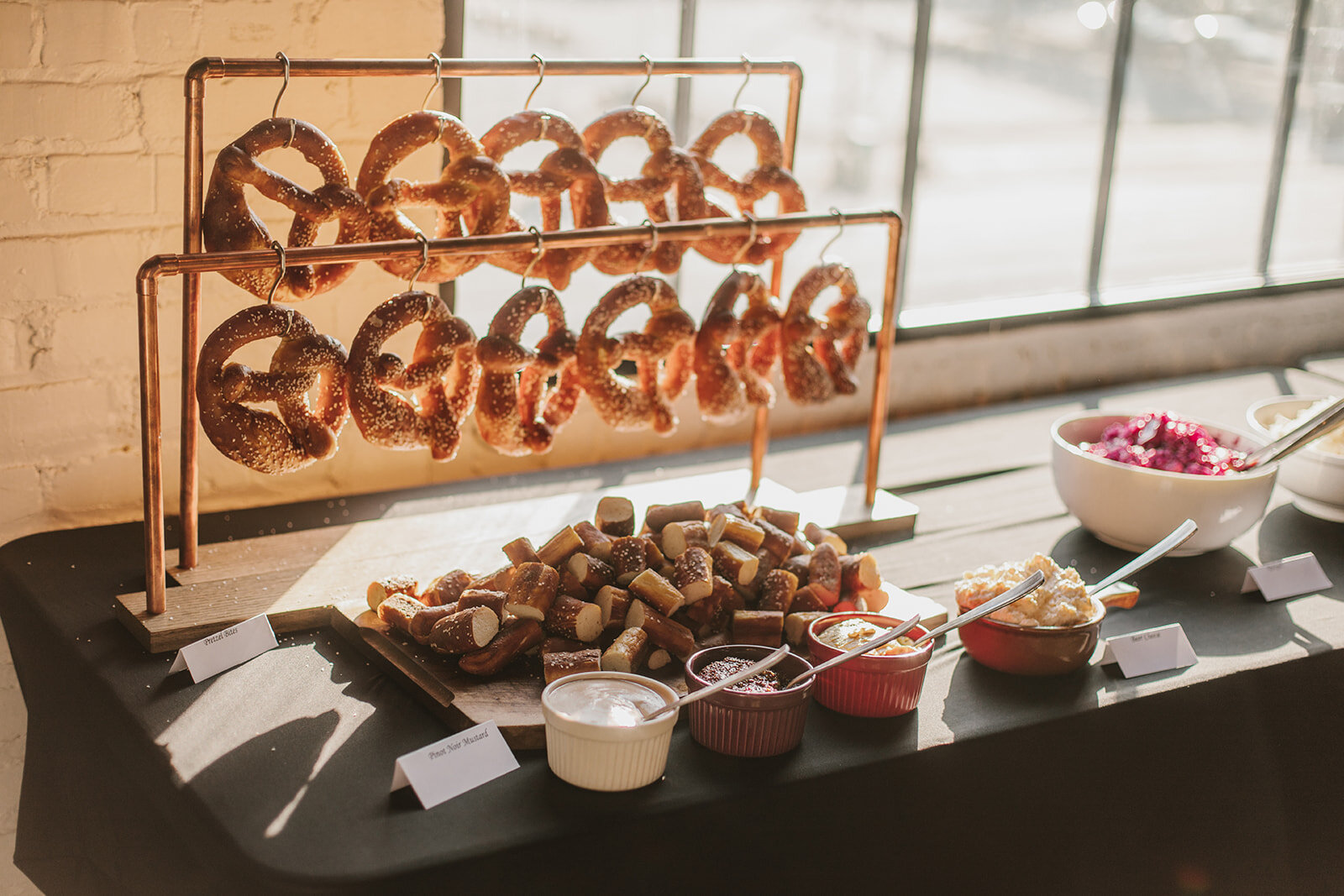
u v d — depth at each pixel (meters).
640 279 1.64
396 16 1.83
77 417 1.77
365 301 1.90
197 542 1.68
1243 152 9.79
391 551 1.75
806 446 2.18
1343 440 1.92
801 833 1.44
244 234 1.52
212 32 1.74
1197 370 2.73
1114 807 1.58
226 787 1.38
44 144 1.69
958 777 1.49
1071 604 1.59
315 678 1.54
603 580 1.59
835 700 1.52
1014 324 2.44
